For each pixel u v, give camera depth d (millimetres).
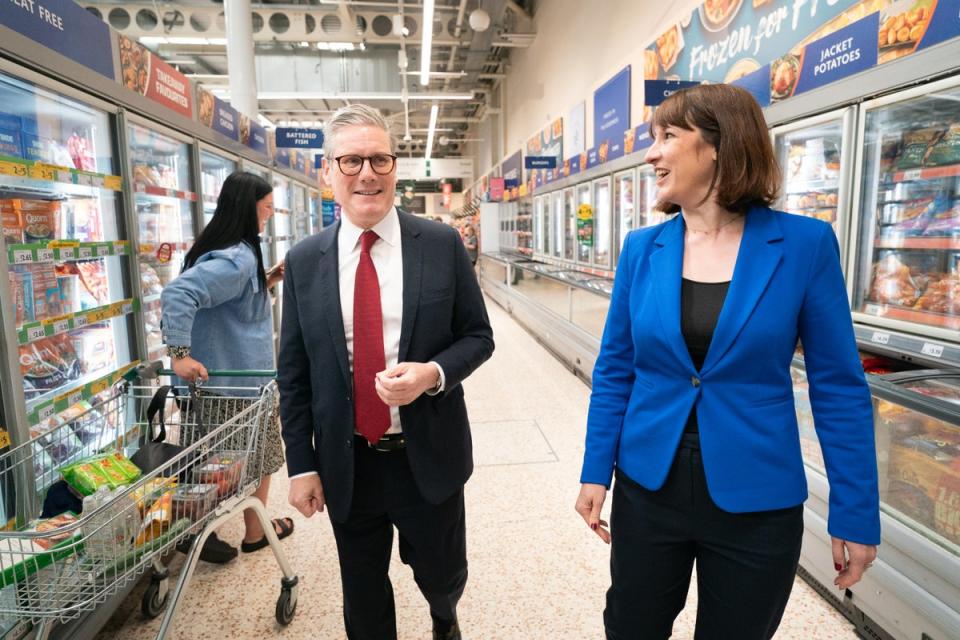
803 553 2195
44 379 2062
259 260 2312
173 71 3135
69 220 2248
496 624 2012
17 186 2004
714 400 1031
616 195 5844
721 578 1081
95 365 2404
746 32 4082
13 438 1741
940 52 2053
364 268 1334
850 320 1022
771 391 1025
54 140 2227
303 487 1426
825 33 3291
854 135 2537
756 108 1026
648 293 1124
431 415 1377
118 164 2574
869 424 1004
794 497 1023
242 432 1800
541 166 8992
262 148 5164
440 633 1658
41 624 1287
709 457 1034
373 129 1267
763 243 1023
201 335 2225
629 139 5289
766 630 1089
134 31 9539
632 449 1150
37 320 1927
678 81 4199
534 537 2572
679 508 1085
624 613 1203
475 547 2498
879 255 2564
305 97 12234
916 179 2340
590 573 2303
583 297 5223
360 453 1413
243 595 2199
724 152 1008
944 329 2193
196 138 3555
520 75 12945
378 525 1511
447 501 1479
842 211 2627
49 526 1396
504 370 5738
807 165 3029
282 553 1996
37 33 1902
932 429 1719
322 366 1354
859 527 995
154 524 1466
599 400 1254
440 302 1366
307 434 1459
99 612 1838
